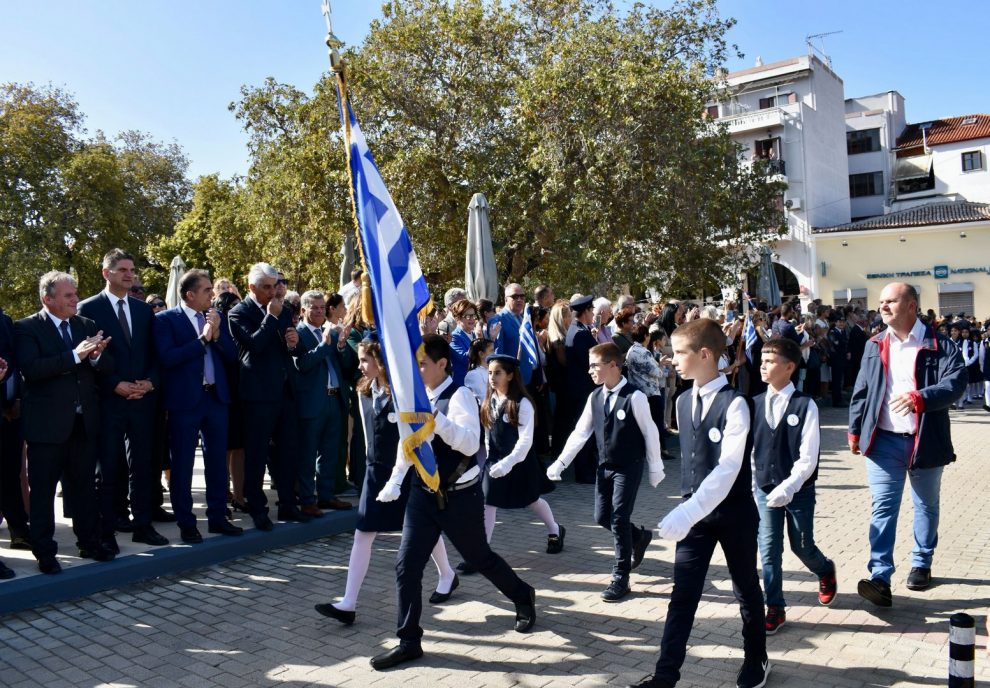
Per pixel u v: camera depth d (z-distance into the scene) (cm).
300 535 658
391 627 469
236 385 664
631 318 991
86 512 557
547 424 949
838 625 455
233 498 744
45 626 474
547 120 1708
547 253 1834
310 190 1966
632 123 1641
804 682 382
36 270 3247
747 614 370
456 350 772
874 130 4138
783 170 3519
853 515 717
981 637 435
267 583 554
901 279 3225
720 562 585
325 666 413
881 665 400
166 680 399
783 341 444
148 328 608
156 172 4559
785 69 3731
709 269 1975
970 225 3075
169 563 570
